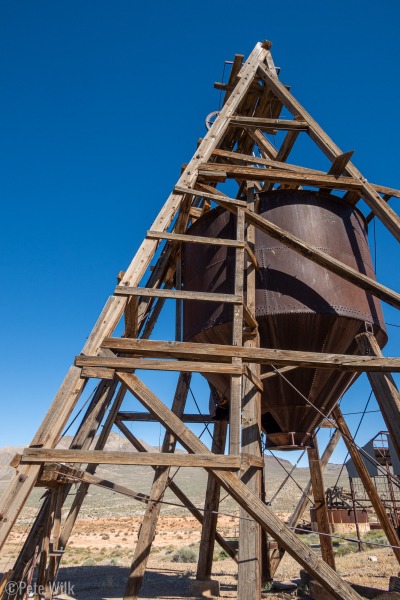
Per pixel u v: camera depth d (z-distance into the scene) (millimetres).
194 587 10047
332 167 9430
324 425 11070
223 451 11859
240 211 8273
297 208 9398
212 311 9000
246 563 6020
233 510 47500
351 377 9031
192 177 9062
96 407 9219
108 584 11680
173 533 33719
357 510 26859
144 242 7629
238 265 7488
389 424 7156
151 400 5801
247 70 11406
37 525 7621
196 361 6441
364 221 10445
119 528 37625
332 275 8781
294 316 8312
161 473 8602
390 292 7996
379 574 11672
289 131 10906
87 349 6086
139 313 10227
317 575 4918
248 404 7270
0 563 16703
